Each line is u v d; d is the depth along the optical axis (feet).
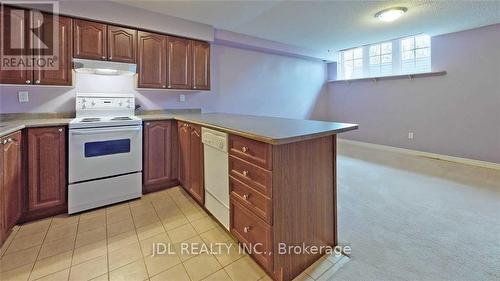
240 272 5.05
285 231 4.68
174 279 4.86
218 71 13.74
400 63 15.93
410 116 15.60
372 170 12.06
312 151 5.11
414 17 10.91
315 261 5.32
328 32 13.15
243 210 5.36
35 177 7.11
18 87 8.21
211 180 6.89
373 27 12.33
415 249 5.67
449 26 12.29
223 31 12.49
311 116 19.58
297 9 9.84
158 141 9.39
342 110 19.66
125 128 8.39
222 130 5.98
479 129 12.84
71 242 6.11
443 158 14.24
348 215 7.35
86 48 8.32
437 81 14.23
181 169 9.43
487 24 12.02
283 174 4.56
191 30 10.68
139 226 6.91
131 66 9.12
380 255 5.48
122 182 8.46
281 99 17.35
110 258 5.49
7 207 6.08
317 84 19.79
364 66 18.02
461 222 6.86
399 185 9.90
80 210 7.72
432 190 9.33
